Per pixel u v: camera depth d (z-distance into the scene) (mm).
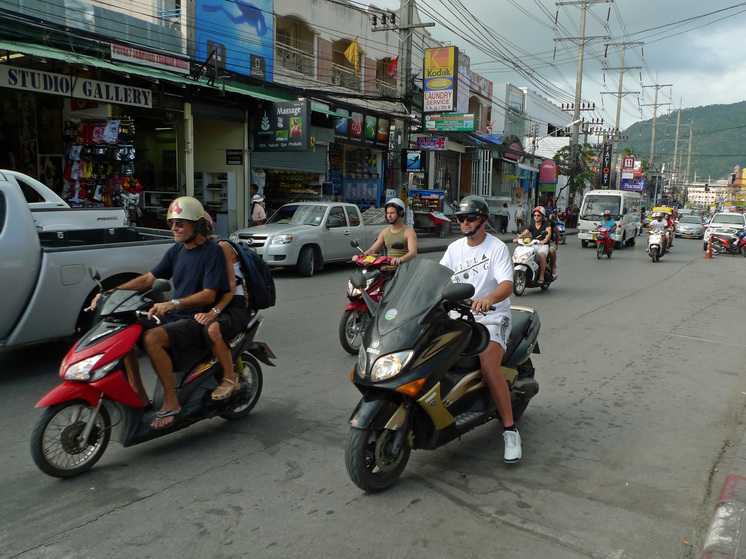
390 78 26844
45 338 5828
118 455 4223
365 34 24344
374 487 3633
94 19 13039
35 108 13109
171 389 4133
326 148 21500
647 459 4293
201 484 3791
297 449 4355
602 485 3865
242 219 17844
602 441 4613
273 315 9094
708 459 4305
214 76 14664
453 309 3883
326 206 13945
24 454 4176
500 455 4316
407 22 19562
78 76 12656
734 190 103625
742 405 5488
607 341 7945
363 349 3648
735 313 10188
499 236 29875
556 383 6090
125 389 3863
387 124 23812
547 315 9719
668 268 17656
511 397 4488
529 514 3475
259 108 17188
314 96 18797
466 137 29656
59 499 3566
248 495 3656
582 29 35375
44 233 6465
